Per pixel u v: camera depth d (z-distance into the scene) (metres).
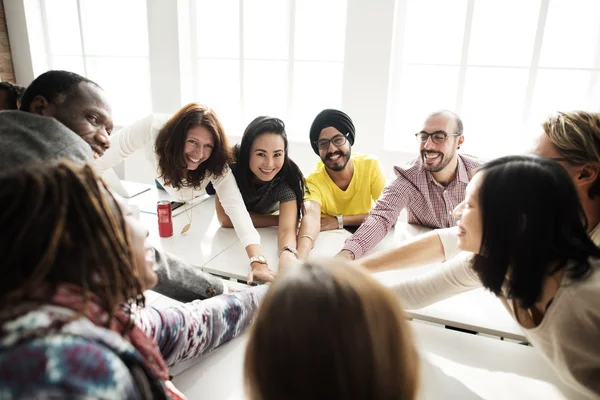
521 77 3.45
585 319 0.72
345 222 2.12
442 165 1.88
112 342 0.41
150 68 4.30
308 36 3.96
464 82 3.59
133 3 4.37
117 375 0.38
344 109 3.82
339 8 3.80
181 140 1.71
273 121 1.85
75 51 4.89
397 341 0.43
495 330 1.15
